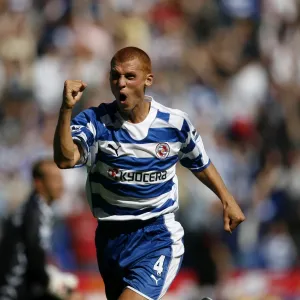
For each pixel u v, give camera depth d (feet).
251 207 164.55
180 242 71.87
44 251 97.60
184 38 205.16
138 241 70.79
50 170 98.32
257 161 174.70
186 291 145.18
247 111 186.91
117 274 71.77
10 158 164.96
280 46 212.43
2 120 174.81
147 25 203.82
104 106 69.97
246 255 157.58
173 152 70.49
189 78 191.11
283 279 151.43
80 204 153.48
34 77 184.65
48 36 197.16
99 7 202.18
